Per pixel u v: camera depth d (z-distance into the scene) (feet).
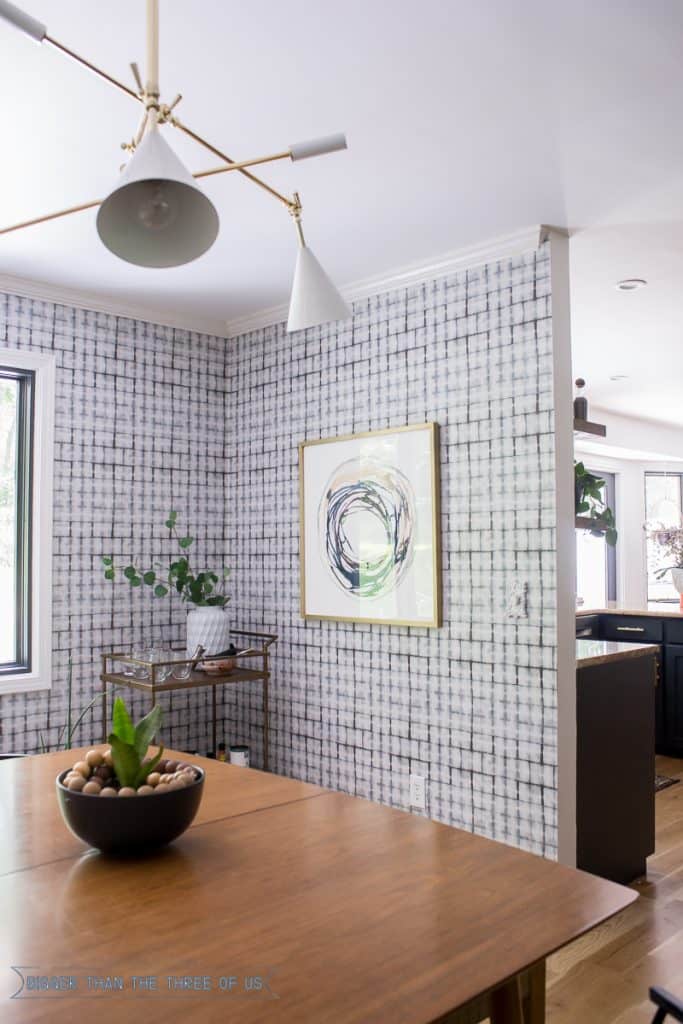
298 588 12.44
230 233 9.68
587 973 8.21
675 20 5.79
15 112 7.01
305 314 5.74
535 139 7.52
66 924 3.83
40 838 5.03
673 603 25.44
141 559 12.44
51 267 10.71
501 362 9.93
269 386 13.04
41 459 11.32
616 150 7.75
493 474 9.95
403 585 10.79
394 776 10.95
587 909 3.99
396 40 6.05
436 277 10.68
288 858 4.68
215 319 13.39
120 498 12.22
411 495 10.72
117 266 10.69
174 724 12.91
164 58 6.28
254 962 3.46
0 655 11.22
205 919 3.87
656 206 9.05
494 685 9.85
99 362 12.08
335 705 11.80
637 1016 7.41
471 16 5.76
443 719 10.39
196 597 12.07
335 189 8.53
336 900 4.09
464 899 4.10
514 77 6.52
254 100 6.87
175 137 7.40
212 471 13.53
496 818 9.77
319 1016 3.05
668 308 12.92
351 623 11.60
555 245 9.66
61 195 8.63
